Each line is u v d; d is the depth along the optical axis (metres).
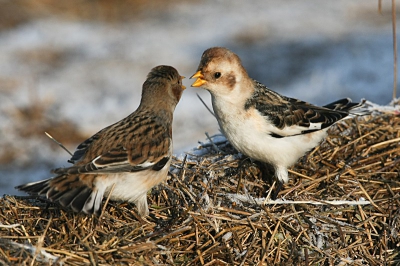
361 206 10.31
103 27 27.31
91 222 9.55
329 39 25.89
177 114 19.66
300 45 25.23
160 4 30.17
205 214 9.74
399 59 23.47
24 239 9.34
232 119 11.09
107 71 22.81
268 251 9.53
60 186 8.97
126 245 9.16
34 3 28.33
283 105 11.26
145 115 10.42
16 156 17.50
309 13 29.14
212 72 10.95
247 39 25.83
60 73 22.64
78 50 24.77
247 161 11.57
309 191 10.89
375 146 11.88
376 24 27.81
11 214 9.99
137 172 9.55
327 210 10.20
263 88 11.56
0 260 8.61
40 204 10.14
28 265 8.57
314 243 9.66
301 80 22.22
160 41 25.67
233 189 10.88
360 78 22.00
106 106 20.20
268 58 24.14
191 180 10.82
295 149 11.12
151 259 9.10
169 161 10.12
